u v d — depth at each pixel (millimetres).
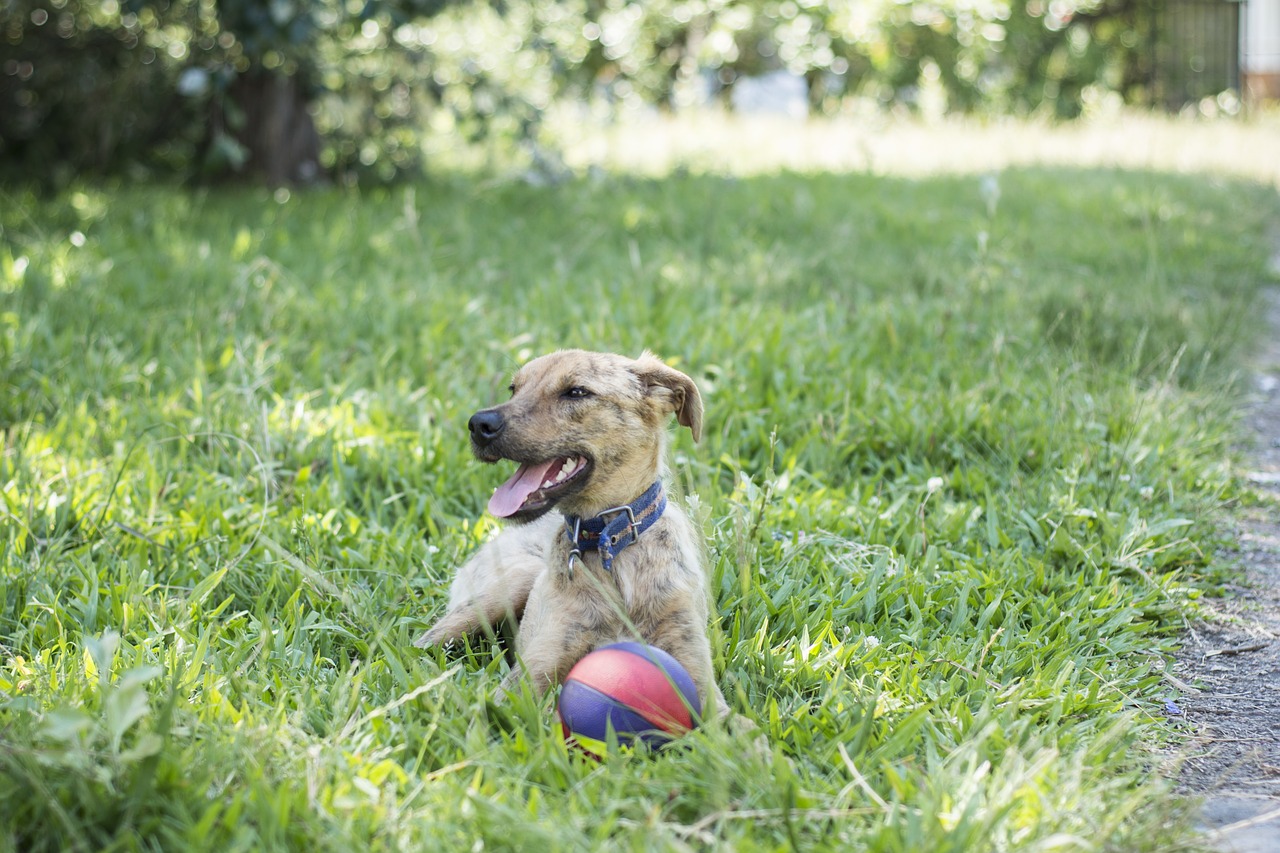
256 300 7336
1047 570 4707
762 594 4105
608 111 19328
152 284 7746
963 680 3783
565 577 3699
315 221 10039
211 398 5855
